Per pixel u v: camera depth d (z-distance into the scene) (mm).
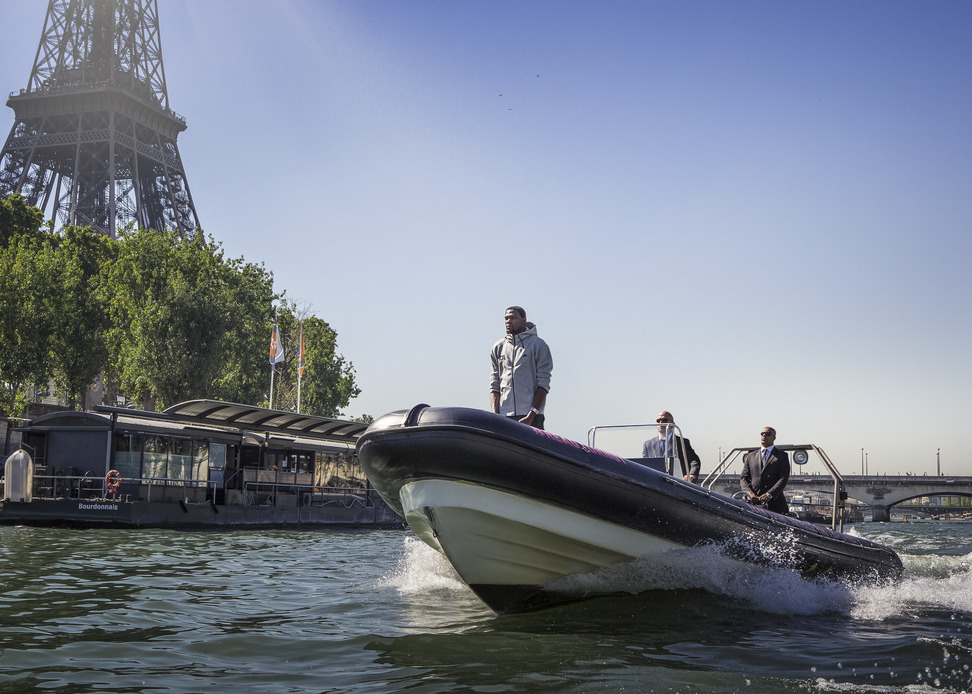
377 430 6777
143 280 40344
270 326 48750
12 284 35969
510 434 6477
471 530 6730
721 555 7340
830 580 8242
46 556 12734
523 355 7656
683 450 8930
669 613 6738
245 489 27844
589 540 6879
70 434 25344
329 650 5289
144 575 9984
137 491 24672
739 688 4293
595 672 4652
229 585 9023
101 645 5383
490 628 6105
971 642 5664
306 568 11328
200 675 4605
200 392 39125
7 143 75250
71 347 38156
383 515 31766
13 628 5980
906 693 4219
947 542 27969
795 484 70250
